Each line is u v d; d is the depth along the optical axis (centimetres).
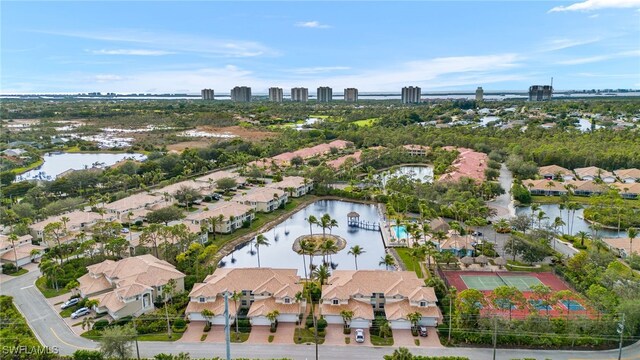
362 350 9931
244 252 16312
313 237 17625
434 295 11131
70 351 9906
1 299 11775
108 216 18838
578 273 12912
